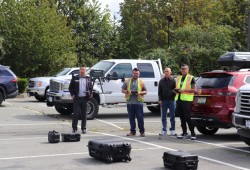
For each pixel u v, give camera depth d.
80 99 12.84
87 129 14.08
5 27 35.53
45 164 8.40
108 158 8.52
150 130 14.22
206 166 8.44
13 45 35.53
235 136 12.88
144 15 49.56
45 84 23.94
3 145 10.56
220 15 45.62
